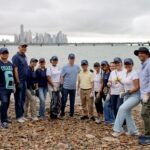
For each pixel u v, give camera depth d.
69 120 12.73
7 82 10.98
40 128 11.12
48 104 16.62
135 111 15.72
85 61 12.84
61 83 13.08
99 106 12.82
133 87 9.95
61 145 9.12
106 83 12.49
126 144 9.35
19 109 12.06
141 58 9.37
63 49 133.62
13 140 9.66
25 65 12.00
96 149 8.90
